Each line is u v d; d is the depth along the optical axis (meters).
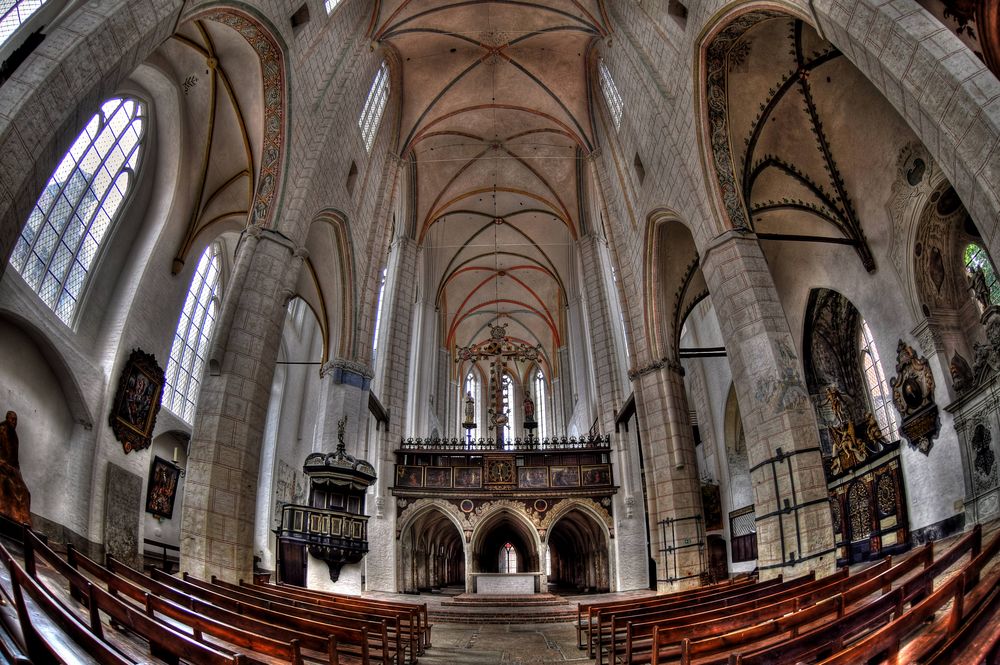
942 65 9.14
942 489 15.78
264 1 15.03
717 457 27.47
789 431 13.50
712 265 15.91
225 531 13.25
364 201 22.78
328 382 21.47
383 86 24.97
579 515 28.59
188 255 19.45
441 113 27.98
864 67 10.55
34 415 14.20
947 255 16.34
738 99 16.83
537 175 32.53
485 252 38.59
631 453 26.59
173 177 18.38
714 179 16.16
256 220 15.95
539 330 46.03
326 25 18.45
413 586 26.23
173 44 16.62
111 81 10.20
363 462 19.17
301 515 17.56
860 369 20.42
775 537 13.42
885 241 17.30
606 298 29.55
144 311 17.53
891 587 8.45
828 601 6.20
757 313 14.73
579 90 26.25
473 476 26.64
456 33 24.92
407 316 29.45
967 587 5.71
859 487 19.09
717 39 15.70
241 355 14.57
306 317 29.67
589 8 22.50
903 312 16.89
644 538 25.67
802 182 18.41
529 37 25.25
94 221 16.47
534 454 27.06
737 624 7.07
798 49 16.27
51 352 14.51
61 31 9.48
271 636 6.34
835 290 19.53
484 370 47.78
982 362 15.26
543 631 15.80
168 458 20.61
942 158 9.49
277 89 16.33
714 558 26.36
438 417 36.91
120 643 6.20
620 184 23.64
